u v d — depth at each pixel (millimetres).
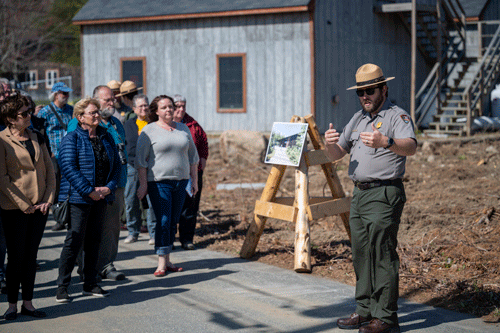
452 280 5562
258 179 12297
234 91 17344
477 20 20047
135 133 7566
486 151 13602
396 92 19453
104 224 5871
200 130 7355
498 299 5012
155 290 5633
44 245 7527
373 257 4438
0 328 4574
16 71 33031
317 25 16297
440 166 12219
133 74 18688
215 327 4602
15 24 31672
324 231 7789
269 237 7703
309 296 5387
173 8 17891
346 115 17766
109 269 6043
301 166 6410
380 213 4359
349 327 4535
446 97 17203
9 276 4793
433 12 18109
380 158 4359
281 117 16734
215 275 6148
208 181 12281
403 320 4699
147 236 8211
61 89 6969
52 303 5242
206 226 8492
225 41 17297
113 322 4719
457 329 4469
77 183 5059
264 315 4879
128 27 18562
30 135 4977
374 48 18562
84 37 19250
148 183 6195
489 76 17453
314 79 16172
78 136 5195
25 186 4785
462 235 7004
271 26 16625
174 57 18031
